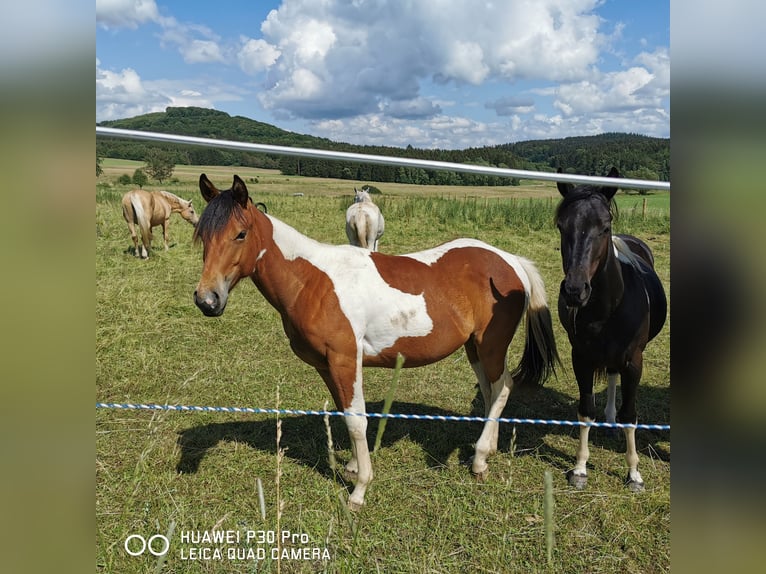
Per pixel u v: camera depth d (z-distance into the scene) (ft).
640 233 46.09
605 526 9.96
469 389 16.51
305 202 67.97
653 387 16.69
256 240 9.86
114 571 8.72
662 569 8.91
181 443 12.98
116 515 10.13
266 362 18.10
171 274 27.96
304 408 14.92
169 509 10.38
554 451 12.91
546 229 48.42
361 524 9.96
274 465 12.16
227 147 6.86
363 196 36.04
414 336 10.72
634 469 11.33
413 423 14.28
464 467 12.09
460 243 12.04
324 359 10.61
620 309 10.39
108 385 16.06
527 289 12.10
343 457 12.64
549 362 12.38
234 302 23.91
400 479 11.60
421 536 9.74
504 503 10.64
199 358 18.28
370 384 16.83
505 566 9.00
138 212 31.55
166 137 6.63
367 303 10.39
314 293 10.25
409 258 11.39
